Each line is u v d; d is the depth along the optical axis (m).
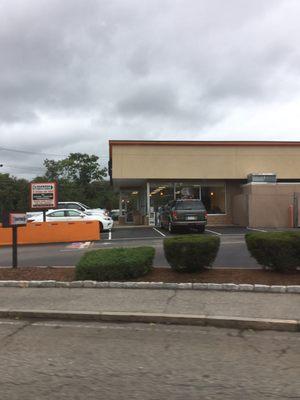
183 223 24.22
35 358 6.04
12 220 12.43
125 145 29.62
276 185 28.27
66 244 20.55
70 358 6.04
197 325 7.79
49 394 4.82
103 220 26.20
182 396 4.74
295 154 30.56
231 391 4.88
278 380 5.20
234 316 7.81
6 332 7.41
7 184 82.25
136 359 5.99
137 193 40.50
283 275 10.63
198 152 30.02
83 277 10.83
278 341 6.85
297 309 8.23
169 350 6.39
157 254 15.42
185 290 9.89
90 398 4.71
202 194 31.00
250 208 27.83
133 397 4.72
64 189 83.75
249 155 30.31
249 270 11.30
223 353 6.25
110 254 11.22
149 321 7.98
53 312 8.33
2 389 4.97
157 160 29.77
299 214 27.47
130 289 10.08
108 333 7.33
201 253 10.97
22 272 11.88
